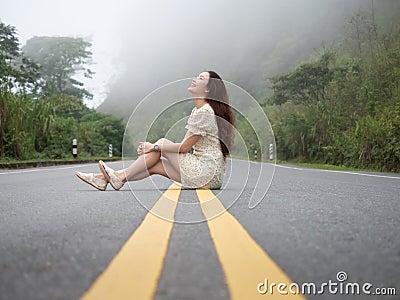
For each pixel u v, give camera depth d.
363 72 25.38
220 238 2.40
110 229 2.69
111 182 5.04
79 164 17.48
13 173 9.94
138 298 1.45
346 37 35.56
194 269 1.80
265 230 2.64
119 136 32.09
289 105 31.56
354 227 2.78
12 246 2.24
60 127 21.95
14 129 14.98
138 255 2.03
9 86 15.92
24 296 1.47
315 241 2.34
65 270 1.78
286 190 5.42
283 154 25.62
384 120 15.80
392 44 23.44
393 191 5.70
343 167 17.06
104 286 1.57
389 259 1.99
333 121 23.11
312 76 29.47
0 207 3.80
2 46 39.88
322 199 4.40
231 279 1.67
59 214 3.34
